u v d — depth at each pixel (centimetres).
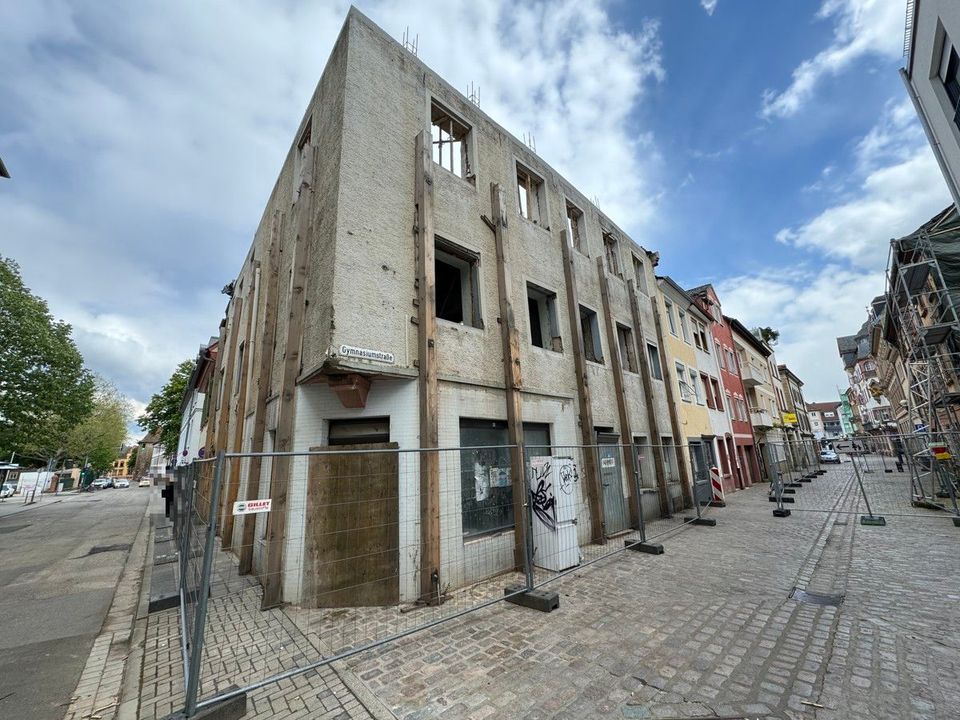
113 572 800
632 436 1159
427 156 725
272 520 564
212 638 443
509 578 629
